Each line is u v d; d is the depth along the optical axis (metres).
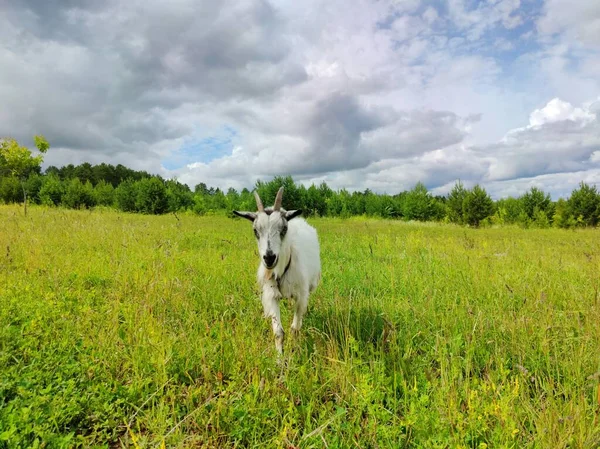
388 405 3.29
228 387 3.23
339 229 20.33
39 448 2.48
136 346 3.80
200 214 37.72
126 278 6.33
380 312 5.25
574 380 3.44
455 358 3.79
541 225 36.16
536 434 2.80
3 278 5.97
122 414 3.01
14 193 41.06
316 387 3.44
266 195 39.69
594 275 7.06
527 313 5.07
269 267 4.41
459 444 2.57
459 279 6.96
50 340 4.05
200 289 6.21
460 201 37.16
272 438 2.74
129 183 43.16
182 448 2.61
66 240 9.58
